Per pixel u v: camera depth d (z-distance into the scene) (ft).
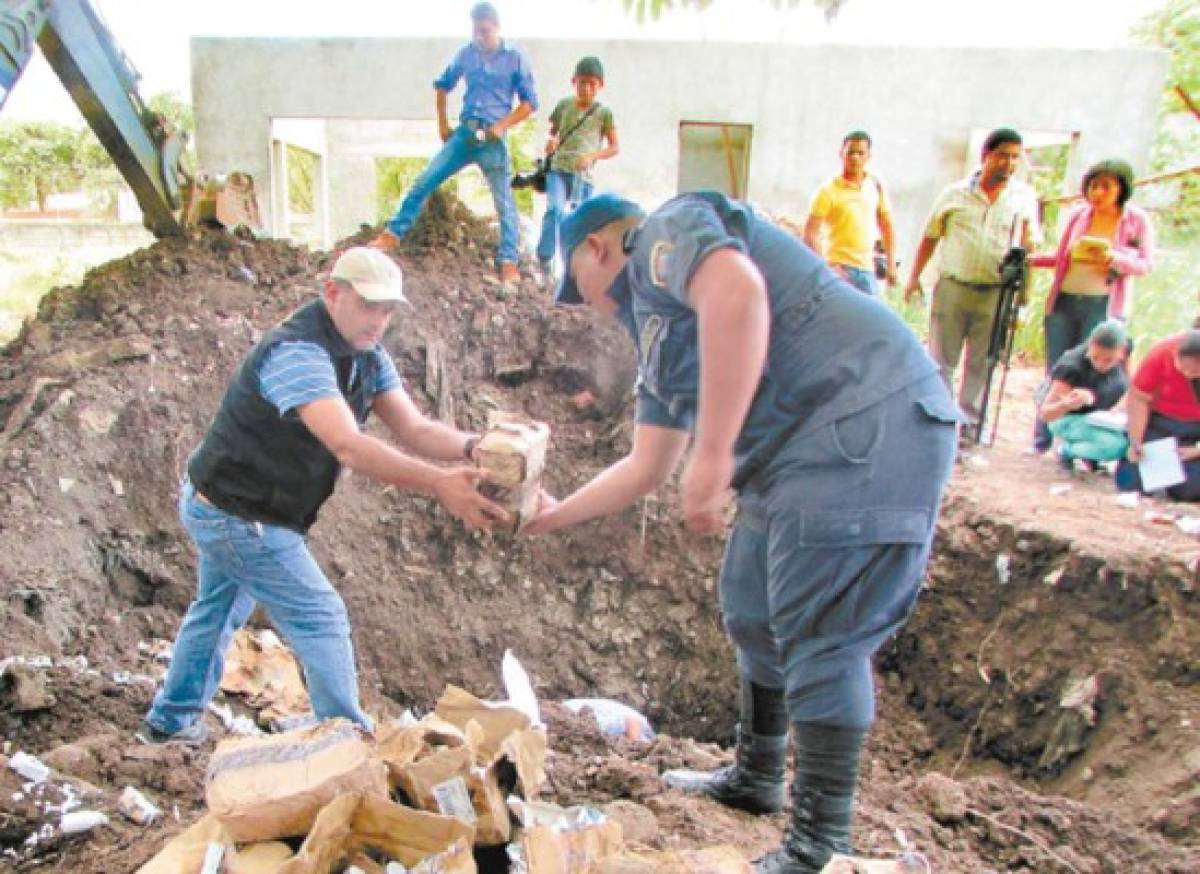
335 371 7.98
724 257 5.13
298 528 8.56
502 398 19.21
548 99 33.68
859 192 19.07
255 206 22.12
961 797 8.78
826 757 6.21
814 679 6.10
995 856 8.23
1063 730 12.48
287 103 34.01
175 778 8.27
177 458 15.71
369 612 15.88
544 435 7.03
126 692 10.61
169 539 14.99
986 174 18.39
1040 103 33.27
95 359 16.33
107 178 56.59
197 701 9.68
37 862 6.94
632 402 18.83
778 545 5.96
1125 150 33.45
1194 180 35.09
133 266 19.61
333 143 39.65
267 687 12.41
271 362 7.70
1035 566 13.83
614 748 10.53
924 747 14.12
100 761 8.39
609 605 16.75
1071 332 18.61
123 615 13.60
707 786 8.18
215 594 9.25
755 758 7.75
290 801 5.52
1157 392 15.80
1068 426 17.37
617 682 16.21
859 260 19.07
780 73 33.30
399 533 16.83
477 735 6.61
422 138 39.68
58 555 13.16
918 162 33.88
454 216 22.00
